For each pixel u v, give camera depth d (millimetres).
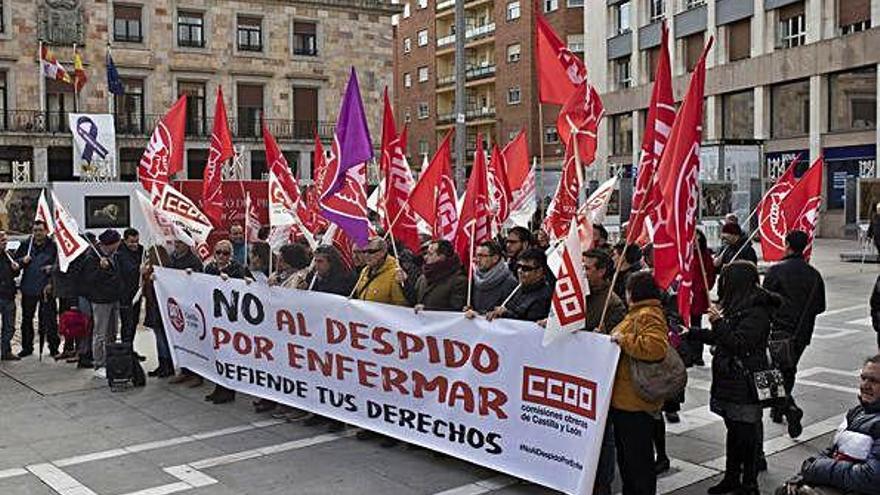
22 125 39969
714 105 39406
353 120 7957
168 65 43156
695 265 6988
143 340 13086
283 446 7613
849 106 33625
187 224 10328
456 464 7051
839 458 4594
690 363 10125
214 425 8320
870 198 25875
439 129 65688
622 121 45500
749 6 37219
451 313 6781
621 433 5656
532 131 55969
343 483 6648
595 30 46906
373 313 7438
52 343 11758
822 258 26062
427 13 66000
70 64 40844
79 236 10312
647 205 6500
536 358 6180
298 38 46438
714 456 7262
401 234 9016
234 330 8961
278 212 10273
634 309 5555
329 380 7953
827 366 10734
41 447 7688
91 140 31625
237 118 45094
